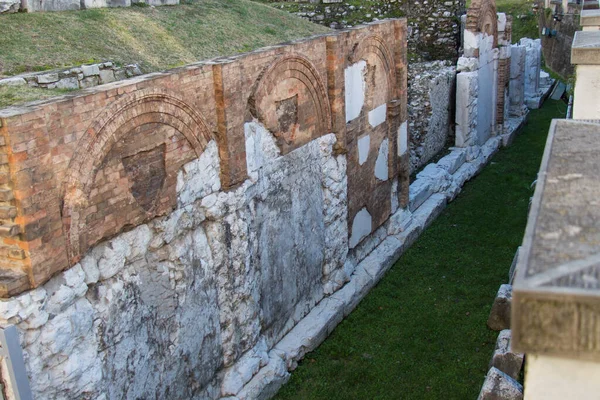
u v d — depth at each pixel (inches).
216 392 319.9
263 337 355.6
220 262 313.7
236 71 308.0
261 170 342.0
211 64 297.3
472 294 450.6
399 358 380.2
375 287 464.1
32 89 260.4
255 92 327.0
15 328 209.8
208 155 301.3
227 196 314.0
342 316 419.5
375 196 489.7
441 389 351.6
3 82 258.8
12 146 204.4
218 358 320.2
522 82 869.8
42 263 218.8
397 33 492.4
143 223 268.2
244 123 321.4
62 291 227.0
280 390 350.3
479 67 719.7
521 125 869.8
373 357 381.1
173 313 287.1
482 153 741.3
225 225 313.9
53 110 219.0
